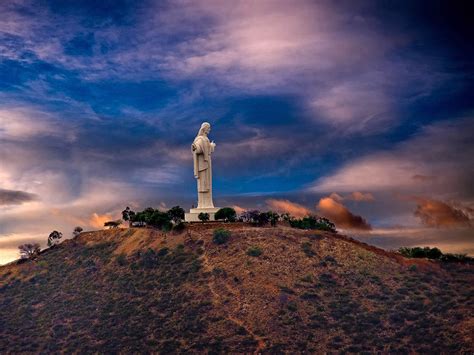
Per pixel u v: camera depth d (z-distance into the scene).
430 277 102.69
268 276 100.38
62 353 91.75
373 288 98.81
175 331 91.56
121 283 106.38
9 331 99.31
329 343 86.62
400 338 87.31
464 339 85.12
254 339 88.06
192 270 105.00
